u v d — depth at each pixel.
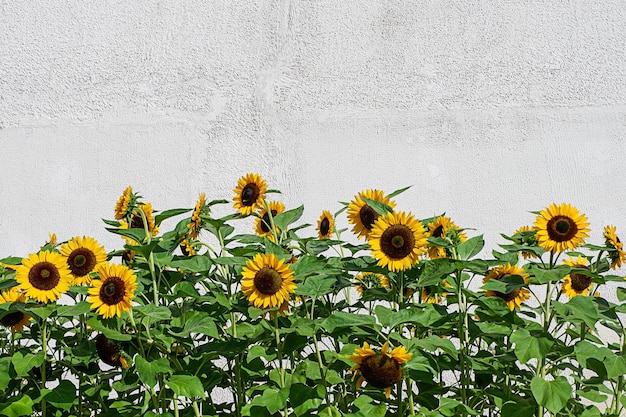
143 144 5.07
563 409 2.94
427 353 2.65
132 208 3.21
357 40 5.01
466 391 2.99
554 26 4.91
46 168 5.12
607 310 2.98
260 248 3.10
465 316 2.89
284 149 4.98
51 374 3.20
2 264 3.11
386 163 4.92
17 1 5.25
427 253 3.29
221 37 5.10
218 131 5.03
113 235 5.04
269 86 5.03
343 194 4.92
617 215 4.79
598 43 4.88
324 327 2.62
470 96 4.91
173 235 3.11
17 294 2.93
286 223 3.18
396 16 5.00
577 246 2.89
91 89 5.14
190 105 5.07
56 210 5.09
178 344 2.93
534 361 4.08
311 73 5.02
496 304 2.85
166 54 5.12
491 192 4.85
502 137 4.88
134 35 5.15
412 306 2.87
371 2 5.02
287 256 2.79
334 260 3.05
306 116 4.99
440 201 4.87
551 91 4.88
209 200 4.99
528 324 2.91
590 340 3.21
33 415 3.15
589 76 4.87
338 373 2.98
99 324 2.65
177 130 5.05
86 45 5.18
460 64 4.94
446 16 4.97
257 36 5.07
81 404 3.16
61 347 3.19
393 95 4.95
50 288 2.71
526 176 4.84
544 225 2.81
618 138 4.83
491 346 3.79
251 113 5.02
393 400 2.96
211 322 2.72
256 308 2.64
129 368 3.04
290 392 2.67
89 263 2.82
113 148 5.09
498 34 4.93
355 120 4.96
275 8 5.08
